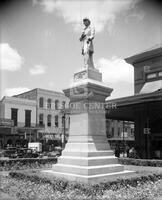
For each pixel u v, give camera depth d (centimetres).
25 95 4525
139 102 2019
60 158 1119
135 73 2766
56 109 4519
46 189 851
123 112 2625
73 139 1127
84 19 1259
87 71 1155
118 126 5300
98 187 814
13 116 4044
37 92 4331
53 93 4516
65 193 793
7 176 1155
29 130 4131
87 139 1078
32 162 1758
